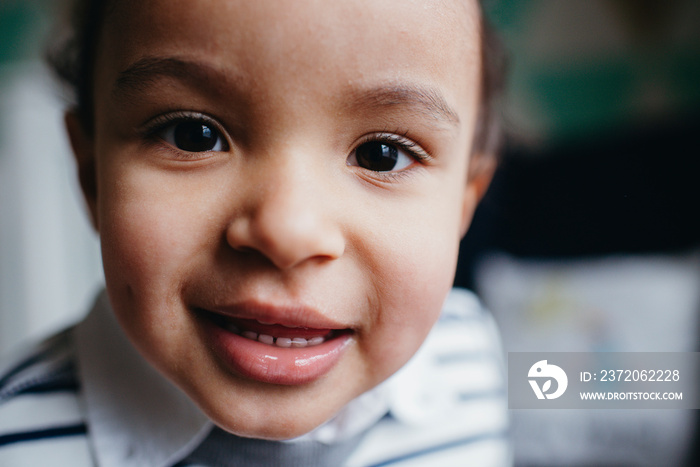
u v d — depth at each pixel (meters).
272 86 0.30
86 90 0.50
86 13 0.52
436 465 0.60
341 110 0.32
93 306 0.50
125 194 0.35
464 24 0.39
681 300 1.08
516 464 1.05
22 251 1.36
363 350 0.38
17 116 1.36
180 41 0.31
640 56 1.34
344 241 0.34
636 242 1.17
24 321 1.35
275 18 0.30
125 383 0.46
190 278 0.34
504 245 1.23
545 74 1.37
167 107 0.33
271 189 0.31
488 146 0.64
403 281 0.37
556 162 1.22
